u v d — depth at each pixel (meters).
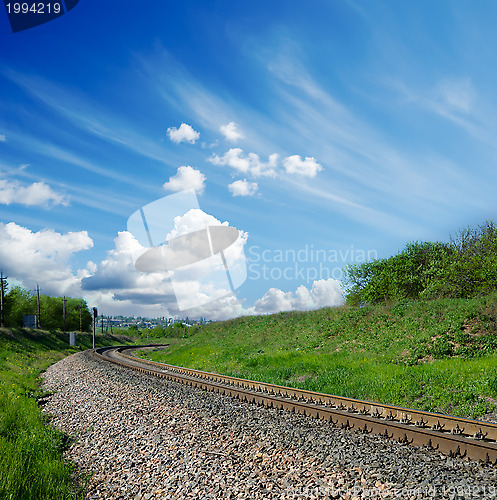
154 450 7.91
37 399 15.30
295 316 34.22
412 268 30.50
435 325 20.06
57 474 7.30
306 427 8.59
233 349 28.75
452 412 10.74
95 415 11.31
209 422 9.12
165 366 23.27
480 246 25.80
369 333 22.39
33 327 58.25
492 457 6.36
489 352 16.09
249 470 6.43
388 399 12.38
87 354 33.16
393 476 5.73
